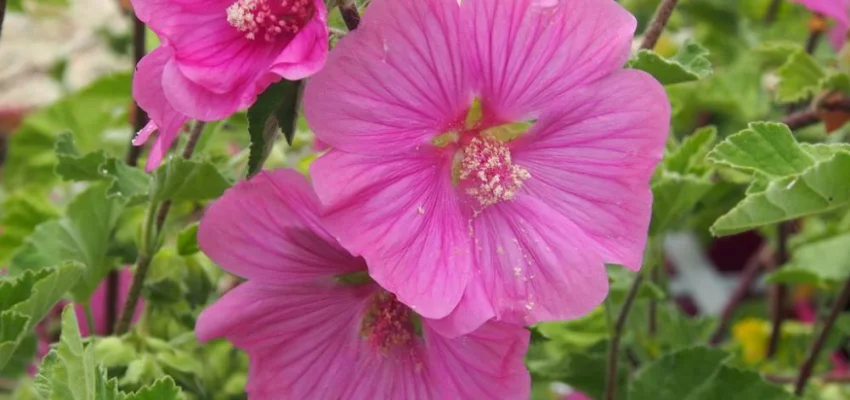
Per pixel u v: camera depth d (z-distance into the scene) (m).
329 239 0.28
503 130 0.29
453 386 0.29
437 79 0.27
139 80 0.27
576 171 0.28
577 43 0.27
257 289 0.28
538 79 0.27
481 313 0.27
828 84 0.39
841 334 0.48
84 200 0.37
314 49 0.25
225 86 0.26
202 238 0.27
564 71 0.27
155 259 0.35
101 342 0.34
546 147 0.28
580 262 0.28
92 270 0.37
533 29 0.27
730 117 0.57
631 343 0.42
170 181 0.32
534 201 0.28
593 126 0.28
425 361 0.29
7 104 0.71
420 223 0.27
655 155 0.27
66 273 0.30
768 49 0.44
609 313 0.37
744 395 0.36
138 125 0.39
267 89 0.26
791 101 0.42
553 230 0.28
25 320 0.29
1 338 0.29
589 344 0.42
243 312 0.28
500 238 0.28
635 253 0.28
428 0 0.26
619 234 0.28
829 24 0.48
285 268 0.28
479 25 0.27
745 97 0.52
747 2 0.58
